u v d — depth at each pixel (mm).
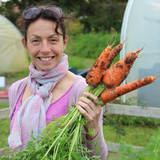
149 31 5949
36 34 1725
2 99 7906
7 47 9602
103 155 1785
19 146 1768
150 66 5348
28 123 1766
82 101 1618
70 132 1622
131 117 5734
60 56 1807
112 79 1634
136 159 2338
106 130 5363
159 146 2457
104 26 22203
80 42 17891
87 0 22719
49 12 1715
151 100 5266
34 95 1842
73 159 1564
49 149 1518
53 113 1767
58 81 1832
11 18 14430
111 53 1695
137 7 6266
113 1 22906
